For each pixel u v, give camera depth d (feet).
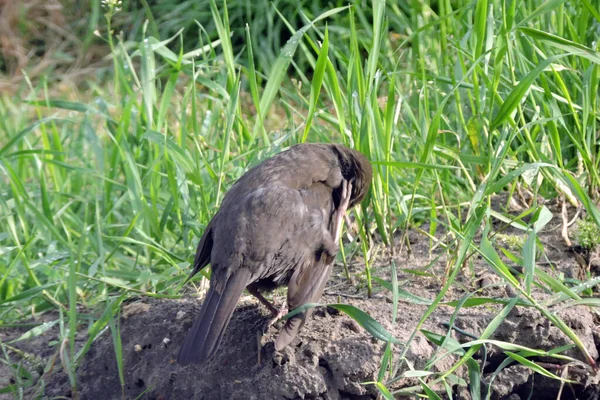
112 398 27.27
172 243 36.55
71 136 46.85
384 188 31.81
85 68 66.33
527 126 30.12
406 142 40.73
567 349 26.14
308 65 61.36
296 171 28.43
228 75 34.86
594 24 38.86
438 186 35.47
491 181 29.07
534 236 25.85
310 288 26.23
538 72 28.48
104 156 43.34
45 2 69.77
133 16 67.00
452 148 33.65
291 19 61.77
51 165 40.09
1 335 30.91
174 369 26.61
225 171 35.60
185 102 37.01
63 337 27.71
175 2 67.26
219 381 25.85
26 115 58.03
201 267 27.76
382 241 33.24
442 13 40.24
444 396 25.44
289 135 35.58
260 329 26.81
